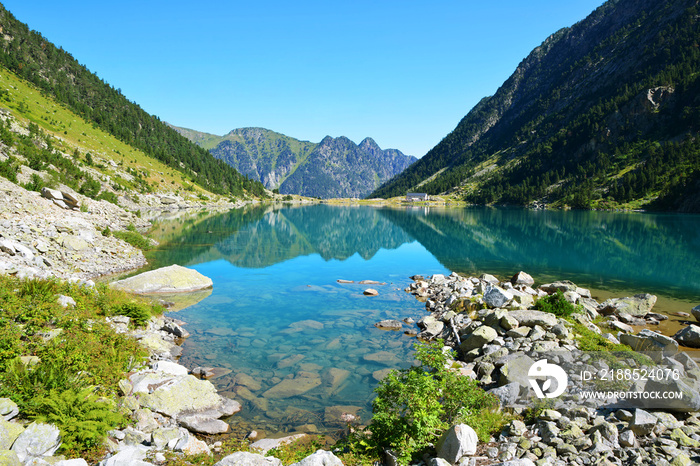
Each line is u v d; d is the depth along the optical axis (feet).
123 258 92.07
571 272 100.83
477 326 48.49
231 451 26.21
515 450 23.49
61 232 86.84
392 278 93.61
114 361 33.65
